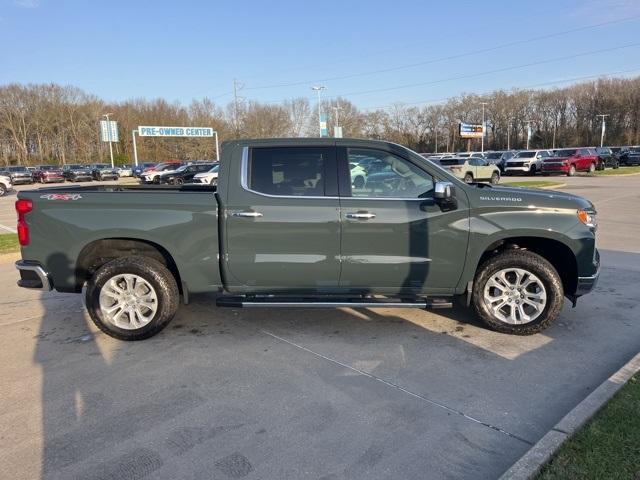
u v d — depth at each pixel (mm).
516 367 3891
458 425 3090
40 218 4418
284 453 2828
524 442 2912
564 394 3463
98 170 43906
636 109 82500
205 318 5133
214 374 3846
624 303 5426
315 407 3326
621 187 21219
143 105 82562
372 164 4398
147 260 4504
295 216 4297
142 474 2656
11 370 3967
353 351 4246
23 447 2906
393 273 4383
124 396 3512
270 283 4461
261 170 4402
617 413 2998
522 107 93625
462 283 4457
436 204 4320
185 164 36031
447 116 97250
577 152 32625
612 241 9055
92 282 4473
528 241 4621
